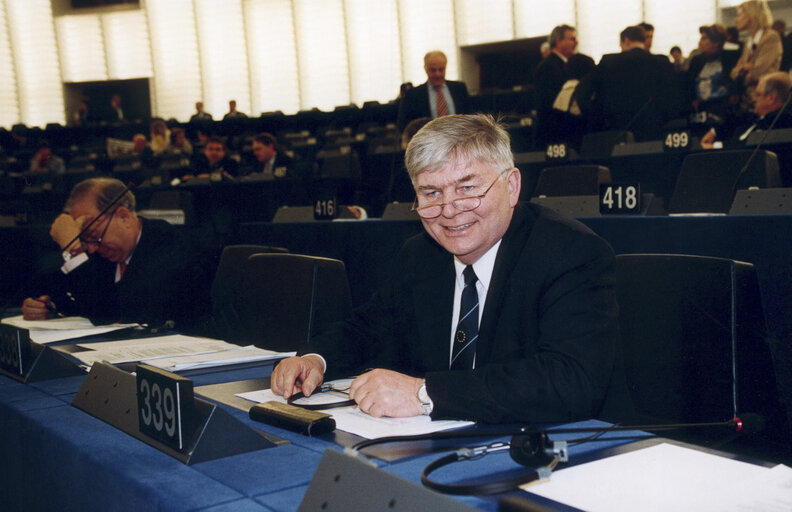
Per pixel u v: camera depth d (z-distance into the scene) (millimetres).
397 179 4281
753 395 1369
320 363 1424
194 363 1514
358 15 12578
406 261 1535
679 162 3828
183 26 13531
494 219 1290
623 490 776
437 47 12102
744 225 2127
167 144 9805
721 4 9758
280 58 13172
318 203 3721
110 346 1758
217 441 932
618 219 2430
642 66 4875
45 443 1090
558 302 1232
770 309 2072
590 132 5191
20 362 1430
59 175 6816
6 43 13859
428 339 1396
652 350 1458
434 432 1018
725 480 801
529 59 11758
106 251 2312
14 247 5059
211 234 4324
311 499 696
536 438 859
